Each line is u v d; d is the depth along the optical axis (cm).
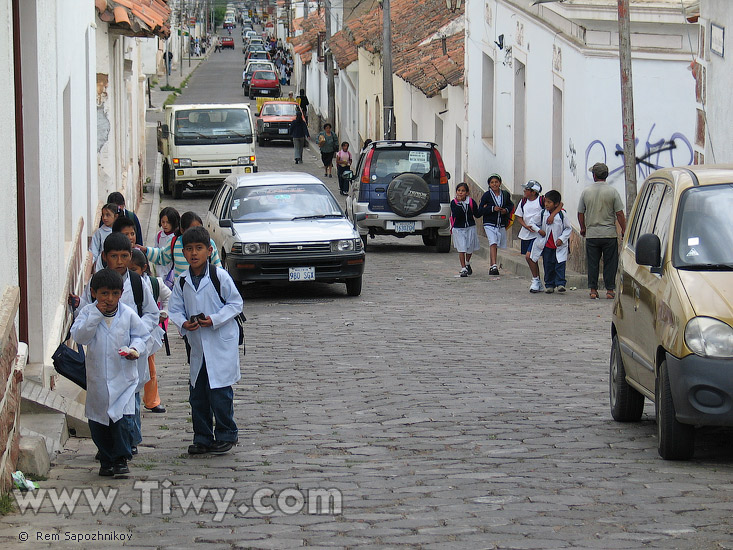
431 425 1595
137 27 3609
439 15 6350
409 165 4247
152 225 4922
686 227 1451
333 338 2395
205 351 1415
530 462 1370
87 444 1523
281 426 1608
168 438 1559
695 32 3145
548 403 1741
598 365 2070
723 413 1276
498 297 3067
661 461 1372
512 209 3594
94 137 2788
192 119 6022
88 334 1286
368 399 1784
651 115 3195
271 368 2066
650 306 1438
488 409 1697
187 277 1424
